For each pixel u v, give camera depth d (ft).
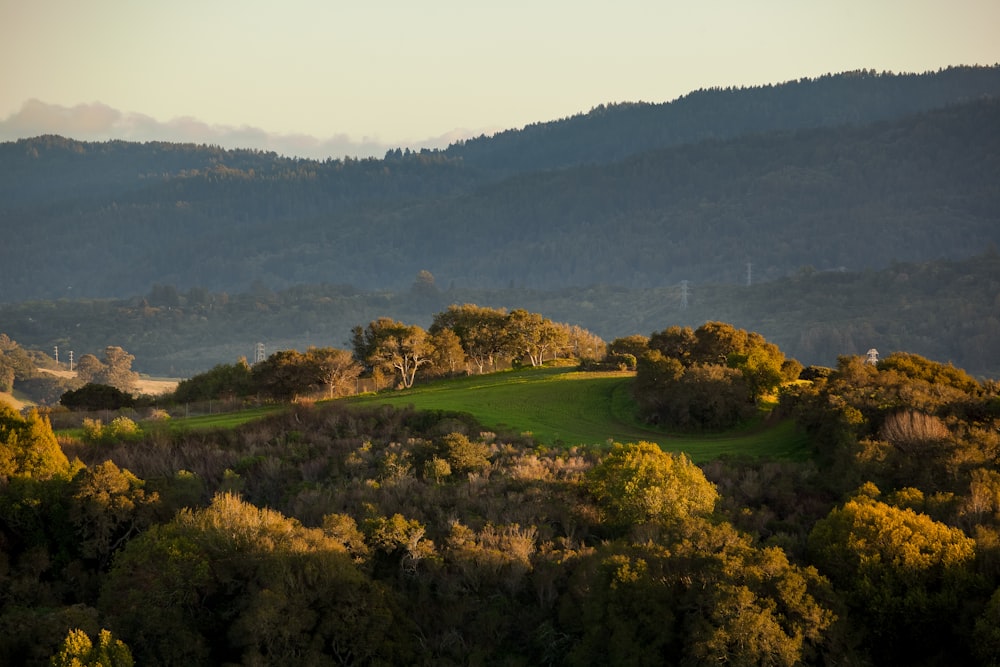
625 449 217.77
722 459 264.11
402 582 184.44
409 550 185.98
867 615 165.37
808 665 156.46
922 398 268.21
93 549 198.90
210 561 180.04
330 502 213.66
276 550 175.83
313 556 173.17
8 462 211.00
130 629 164.96
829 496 227.81
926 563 166.30
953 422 254.68
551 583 176.35
